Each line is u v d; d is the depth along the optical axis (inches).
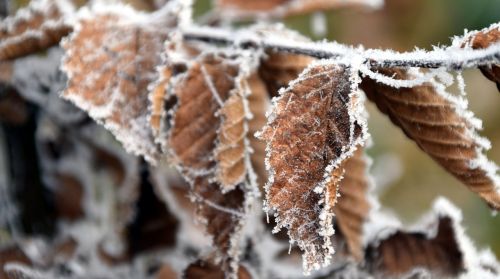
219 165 15.8
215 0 20.6
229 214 16.0
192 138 16.0
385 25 51.9
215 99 16.2
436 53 14.3
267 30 16.8
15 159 20.9
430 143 15.7
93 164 21.7
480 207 45.6
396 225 19.0
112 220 21.0
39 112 20.8
